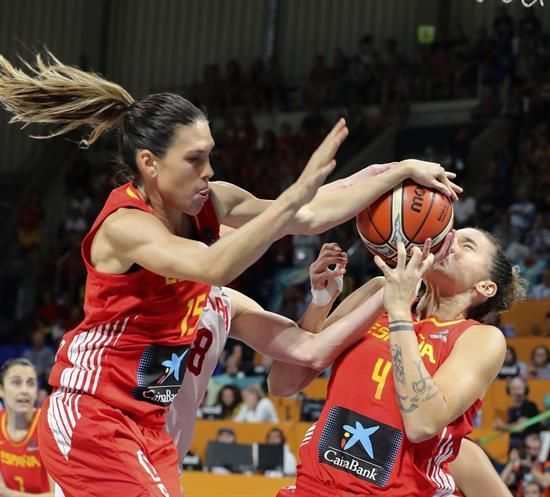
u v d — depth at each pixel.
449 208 2.99
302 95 16.91
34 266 16.28
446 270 3.18
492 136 14.80
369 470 2.97
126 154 2.78
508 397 8.71
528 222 12.62
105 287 2.77
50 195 18.11
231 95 17.59
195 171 2.70
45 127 18.94
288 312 12.02
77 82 2.91
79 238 16.17
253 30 18.47
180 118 2.69
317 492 3.04
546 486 7.03
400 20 17.14
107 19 19.56
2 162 19.31
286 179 15.25
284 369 3.43
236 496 6.85
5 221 17.81
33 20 19.91
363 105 16.36
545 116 14.29
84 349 2.86
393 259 3.01
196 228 2.90
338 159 15.66
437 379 2.92
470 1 16.58
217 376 10.07
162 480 2.87
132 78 19.42
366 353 3.12
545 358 9.24
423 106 15.77
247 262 2.53
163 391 2.90
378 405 3.01
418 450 2.99
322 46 17.89
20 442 5.65
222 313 3.24
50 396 2.95
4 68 2.92
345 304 3.38
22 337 14.59
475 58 15.59
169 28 19.17
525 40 15.12
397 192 2.98
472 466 3.79
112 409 2.82
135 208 2.73
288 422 8.98
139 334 2.81
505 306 3.31
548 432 7.33
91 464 2.80
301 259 13.37
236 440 8.90
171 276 2.62
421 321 3.19
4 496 5.45
